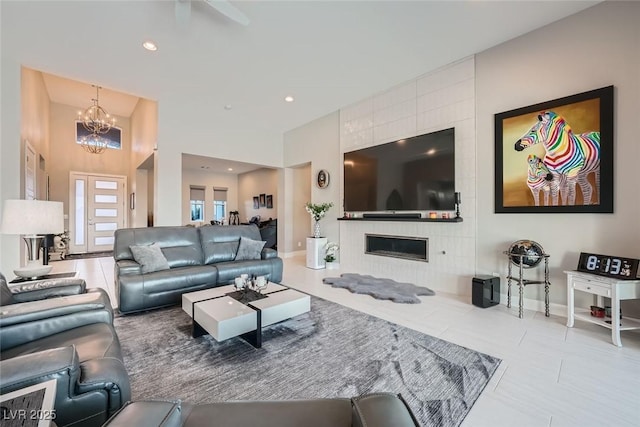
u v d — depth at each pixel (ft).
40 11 8.59
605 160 8.45
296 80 13.56
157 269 10.66
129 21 9.12
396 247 14.57
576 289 8.43
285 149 21.85
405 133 13.82
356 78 13.35
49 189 23.21
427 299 11.33
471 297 11.48
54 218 8.38
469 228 11.61
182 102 16.42
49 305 5.14
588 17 8.75
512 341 7.67
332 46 10.68
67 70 12.44
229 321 6.81
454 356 6.89
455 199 11.82
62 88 21.03
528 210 9.99
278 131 21.66
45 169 20.98
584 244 8.91
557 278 9.48
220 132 18.45
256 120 19.27
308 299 8.69
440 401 5.28
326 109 17.43
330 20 9.15
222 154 18.57
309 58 11.53
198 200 30.89
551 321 8.99
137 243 11.30
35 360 3.09
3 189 11.38
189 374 6.16
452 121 12.07
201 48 10.72
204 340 7.79
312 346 7.44
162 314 9.79
